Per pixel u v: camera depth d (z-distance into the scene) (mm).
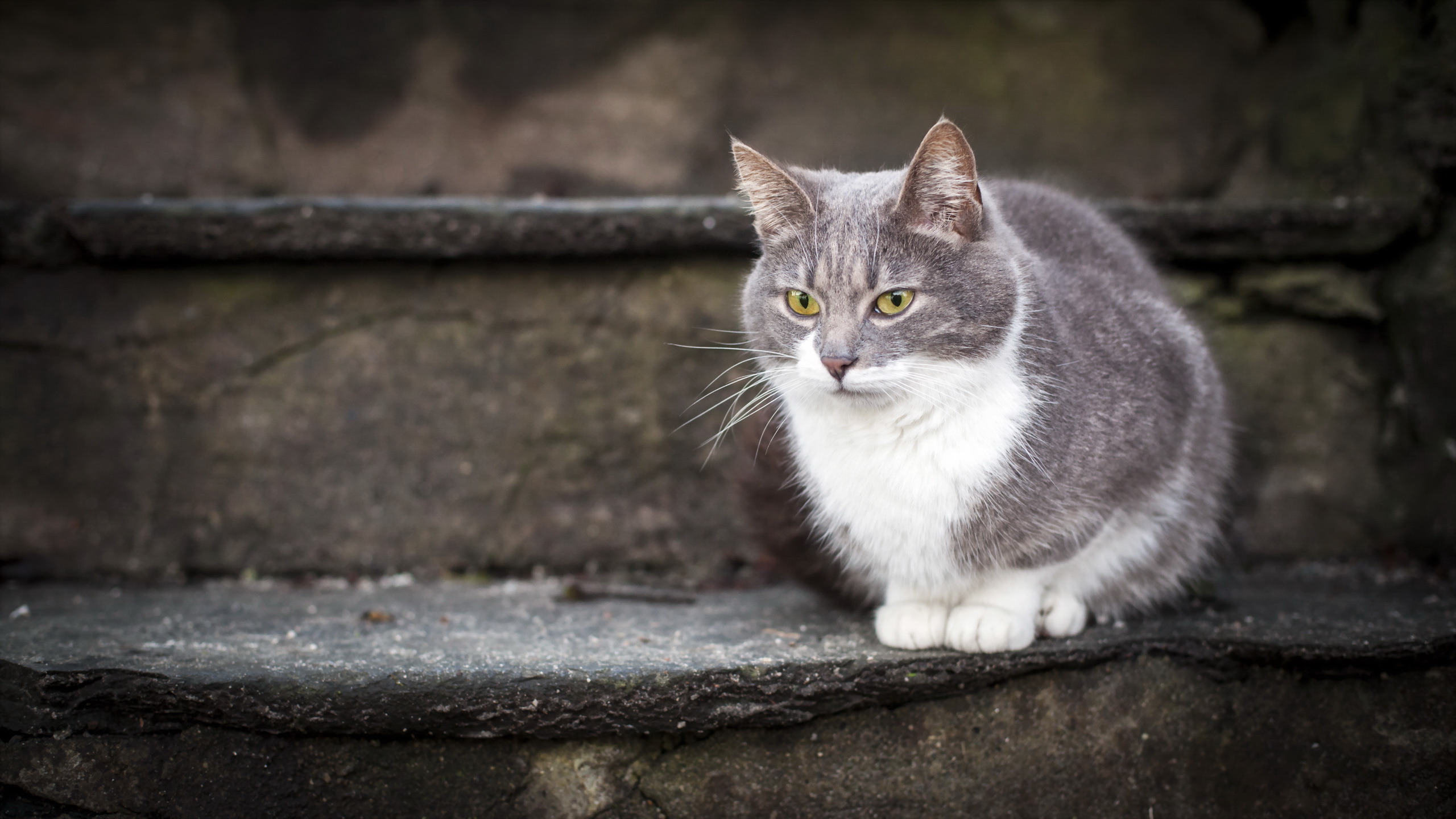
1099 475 2283
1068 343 2322
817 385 2238
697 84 4359
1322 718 2340
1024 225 2646
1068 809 2297
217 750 2189
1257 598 2791
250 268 3068
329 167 4195
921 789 2262
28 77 3934
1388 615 2562
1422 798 2303
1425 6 3119
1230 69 4273
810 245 2271
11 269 3023
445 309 3086
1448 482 2984
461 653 2320
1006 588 2348
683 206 3014
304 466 3090
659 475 3146
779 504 2611
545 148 4281
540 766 2209
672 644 2404
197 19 4176
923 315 2193
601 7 4387
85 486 3047
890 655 2275
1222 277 3256
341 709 2141
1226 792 2328
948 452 2236
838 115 4324
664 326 3107
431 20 4309
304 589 3037
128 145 3982
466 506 3125
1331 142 3496
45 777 2188
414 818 2199
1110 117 4281
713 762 2230
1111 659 2330
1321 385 3189
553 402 3117
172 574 3074
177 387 3055
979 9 4418
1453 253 3002
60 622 2604
